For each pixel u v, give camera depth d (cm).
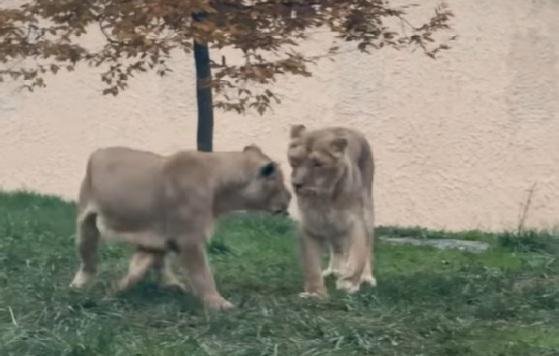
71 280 1102
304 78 2005
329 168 1059
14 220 1450
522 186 2005
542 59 2003
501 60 2005
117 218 1011
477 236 1616
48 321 928
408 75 2003
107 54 1374
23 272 1135
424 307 1032
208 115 1531
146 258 1021
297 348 873
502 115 2006
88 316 940
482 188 2008
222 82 1327
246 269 1241
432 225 2008
